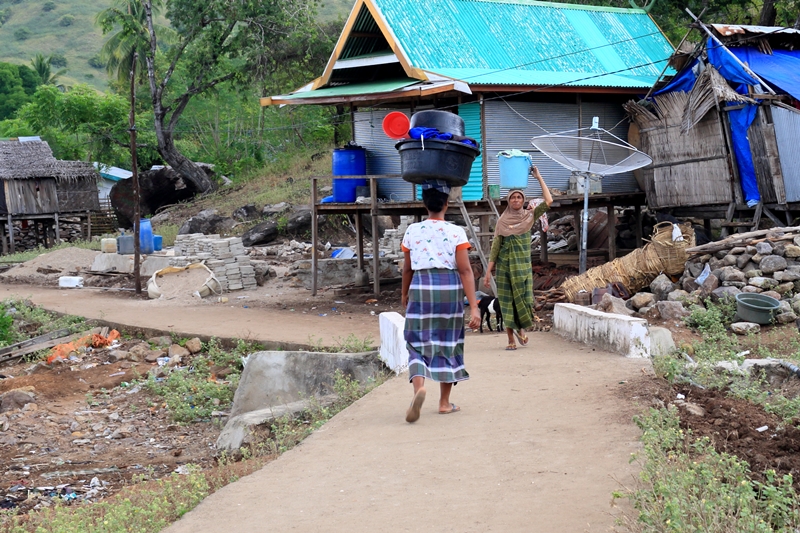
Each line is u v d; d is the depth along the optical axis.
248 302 18.56
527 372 7.93
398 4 18.55
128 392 12.73
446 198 6.41
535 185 17.73
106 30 39.56
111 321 16.61
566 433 5.75
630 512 4.22
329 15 134.88
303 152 40.66
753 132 15.01
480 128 17.44
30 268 27.34
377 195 19.36
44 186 39.81
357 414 6.78
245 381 10.57
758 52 16.39
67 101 45.16
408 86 16.77
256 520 4.54
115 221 43.03
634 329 8.37
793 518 4.01
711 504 3.77
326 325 14.83
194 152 50.19
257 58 36.94
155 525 4.83
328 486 5.00
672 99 16.67
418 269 6.29
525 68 18.23
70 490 8.43
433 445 5.68
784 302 11.16
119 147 48.38
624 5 27.89
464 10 19.33
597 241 20.70
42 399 12.40
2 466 9.45
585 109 18.52
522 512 4.36
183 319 16.44
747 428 5.66
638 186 18.72
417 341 6.30
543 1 20.62
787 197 14.60
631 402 6.41
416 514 4.44
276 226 29.83
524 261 9.19
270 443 7.70
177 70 49.59
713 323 10.77
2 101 80.25
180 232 33.19
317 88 19.41
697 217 16.62
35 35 144.88
